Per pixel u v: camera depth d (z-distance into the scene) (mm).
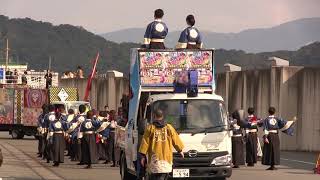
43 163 31938
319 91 40406
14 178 24391
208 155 19547
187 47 22516
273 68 43031
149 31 22031
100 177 25328
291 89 41969
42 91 55188
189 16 22703
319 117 40281
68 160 34406
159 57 21078
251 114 30547
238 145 29406
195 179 19984
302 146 41062
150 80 20969
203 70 21391
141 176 19500
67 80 71938
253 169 28781
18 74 69000
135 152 20469
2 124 57094
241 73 46438
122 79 62688
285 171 27797
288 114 41969
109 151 31672
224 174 19672
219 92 49219
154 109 19844
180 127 19672
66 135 30656
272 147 28156
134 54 21594
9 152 39094
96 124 29672
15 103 56750
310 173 26922
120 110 25703
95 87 66500
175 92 20578
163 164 17281
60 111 30859
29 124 55875
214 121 19891
